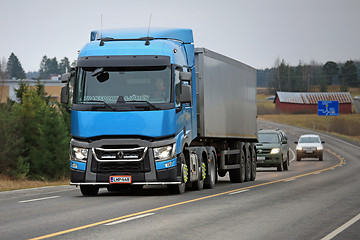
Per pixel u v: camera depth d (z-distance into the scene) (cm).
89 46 4281
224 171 6175
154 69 4159
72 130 4216
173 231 2488
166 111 4116
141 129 4109
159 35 4556
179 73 4225
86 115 4156
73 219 2895
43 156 12169
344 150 19575
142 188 5419
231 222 2781
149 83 4150
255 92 7119
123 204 3634
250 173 6506
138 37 4500
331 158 15362
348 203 3697
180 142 4259
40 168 12262
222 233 2438
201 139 5134
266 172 8756
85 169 4175
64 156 12262
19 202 3862
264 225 2686
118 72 4175
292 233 2453
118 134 4128
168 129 4131
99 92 4169
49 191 5166
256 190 4800
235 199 3956
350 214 3123
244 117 6494
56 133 12275
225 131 5653
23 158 11944
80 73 4212
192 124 4691
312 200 3894
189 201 3803
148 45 4234
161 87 4144
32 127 12512
